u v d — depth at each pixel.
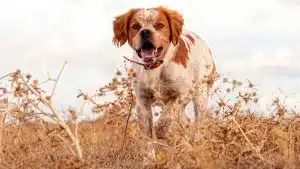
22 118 6.24
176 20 8.05
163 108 7.02
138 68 7.93
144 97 8.03
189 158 5.74
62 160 6.07
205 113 8.38
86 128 8.74
